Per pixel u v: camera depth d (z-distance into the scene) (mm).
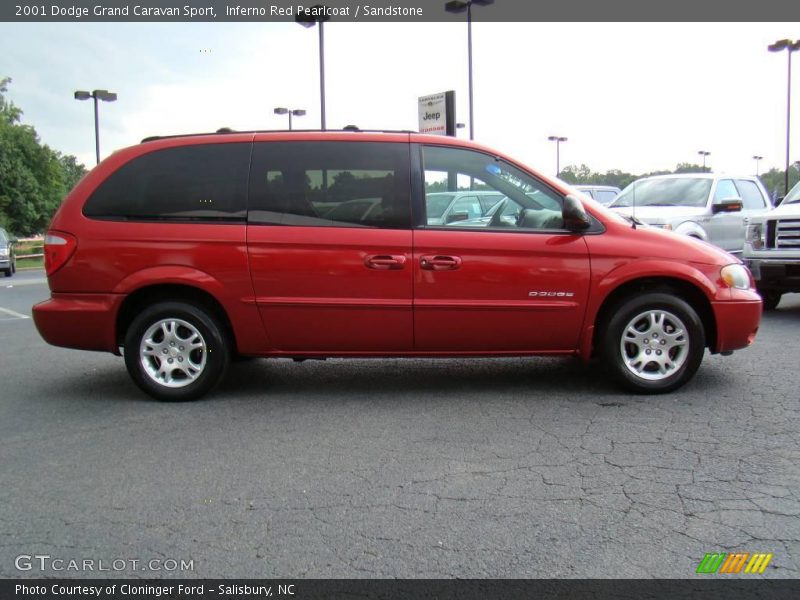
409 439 4512
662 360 5352
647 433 4520
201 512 3506
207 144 5379
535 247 5207
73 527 3369
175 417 5082
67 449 4438
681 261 5258
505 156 5402
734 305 5297
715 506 3463
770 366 6234
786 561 2959
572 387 5668
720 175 11898
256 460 4191
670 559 2988
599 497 3590
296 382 6023
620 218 5406
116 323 5363
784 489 3645
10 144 54250
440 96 18734
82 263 5297
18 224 55125
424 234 5199
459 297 5223
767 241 8969
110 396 5723
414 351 5363
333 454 4266
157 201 5340
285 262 5215
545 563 2975
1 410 5348
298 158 5316
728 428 4586
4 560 3080
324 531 3285
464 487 3744
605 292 5234
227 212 5297
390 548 3121
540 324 5277
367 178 5289
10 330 9438
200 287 5250
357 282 5215
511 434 4562
